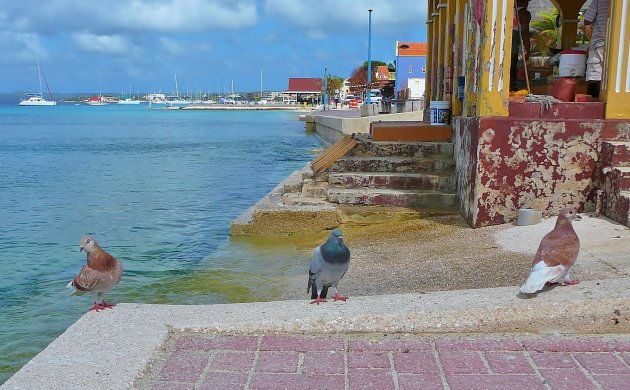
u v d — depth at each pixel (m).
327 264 4.52
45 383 3.45
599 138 8.10
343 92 120.94
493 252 7.08
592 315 4.21
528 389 3.44
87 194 17.70
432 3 15.77
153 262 9.33
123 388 3.42
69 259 10.05
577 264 5.71
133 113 124.19
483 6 8.35
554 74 11.48
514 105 8.41
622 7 7.96
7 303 7.61
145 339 4.03
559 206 8.30
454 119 11.46
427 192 10.55
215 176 22.50
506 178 8.39
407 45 59.25
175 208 15.18
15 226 12.85
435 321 4.28
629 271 5.32
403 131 12.05
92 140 43.41
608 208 7.64
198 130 59.00
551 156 8.23
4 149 34.88
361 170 11.59
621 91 8.11
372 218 10.20
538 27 20.97
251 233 10.42
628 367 3.68
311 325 4.30
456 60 11.50
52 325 6.83
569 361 3.78
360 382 3.56
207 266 8.66
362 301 4.66
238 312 4.50
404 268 7.09
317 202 10.77
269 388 3.51
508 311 4.27
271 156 31.11
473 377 3.60
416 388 3.48
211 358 3.90
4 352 6.07
